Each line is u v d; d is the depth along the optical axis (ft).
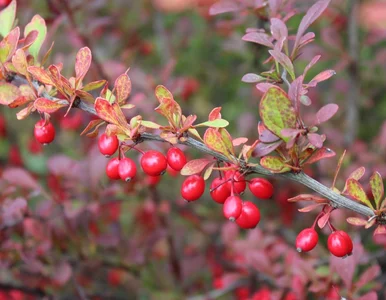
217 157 1.18
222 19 2.27
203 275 2.04
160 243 2.10
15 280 1.73
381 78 2.20
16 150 2.25
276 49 1.22
